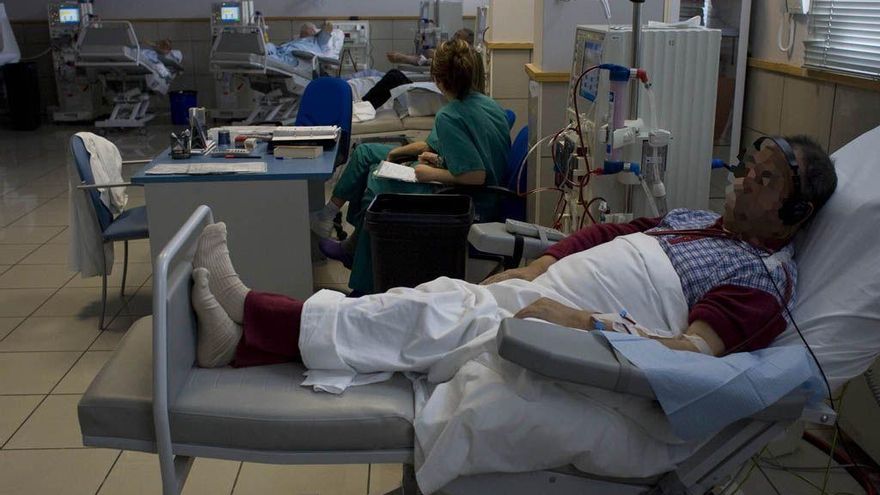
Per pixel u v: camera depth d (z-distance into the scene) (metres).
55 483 2.33
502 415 1.56
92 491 2.30
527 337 1.53
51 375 2.99
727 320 1.71
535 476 1.63
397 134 5.31
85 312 3.58
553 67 3.49
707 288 1.84
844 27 2.92
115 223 3.42
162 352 1.58
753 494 2.26
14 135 7.98
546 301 1.79
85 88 8.41
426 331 1.75
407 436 1.66
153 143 7.57
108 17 8.67
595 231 2.21
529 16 4.60
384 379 1.77
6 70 7.96
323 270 4.14
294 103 8.10
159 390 1.59
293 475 2.40
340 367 1.74
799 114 3.24
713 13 3.76
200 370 1.79
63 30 8.18
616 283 1.90
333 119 4.37
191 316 1.78
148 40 8.57
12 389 2.88
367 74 7.06
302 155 3.44
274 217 3.17
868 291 1.72
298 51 7.67
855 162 1.95
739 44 3.71
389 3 8.60
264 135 3.86
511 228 2.46
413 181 3.38
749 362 1.60
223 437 1.63
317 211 4.03
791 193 1.81
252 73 7.66
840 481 2.33
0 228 4.87
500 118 3.49
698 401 1.53
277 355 1.82
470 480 1.63
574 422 1.57
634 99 2.44
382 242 2.96
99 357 3.14
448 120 3.35
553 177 3.55
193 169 3.19
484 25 5.67
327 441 1.64
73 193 3.28
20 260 4.29
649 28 2.58
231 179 3.12
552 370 1.51
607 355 1.54
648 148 2.43
